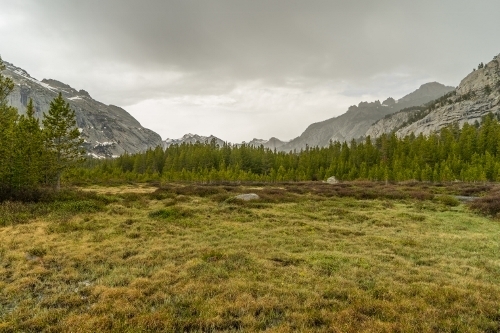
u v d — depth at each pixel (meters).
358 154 106.31
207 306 8.37
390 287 9.75
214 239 16.20
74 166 33.84
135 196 32.53
